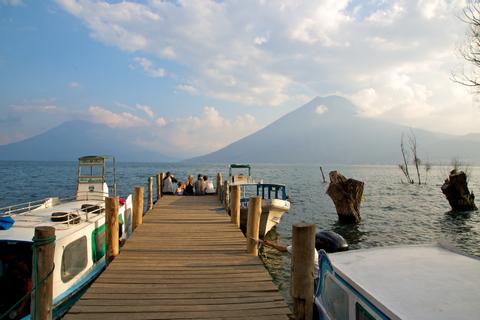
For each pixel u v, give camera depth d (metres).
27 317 7.59
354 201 24.64
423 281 5.44
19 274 7.91
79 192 14.85
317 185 60.44
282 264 15.00
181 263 8.34
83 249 9.54
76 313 5.75
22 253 8.32
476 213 28.97
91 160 15.12
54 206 12.55
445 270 5.83
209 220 13.46
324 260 6.82
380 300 4.86
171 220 13.45
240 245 9.95
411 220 25.95
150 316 5.70
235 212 12.79
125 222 14.63
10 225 8.88
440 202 36.09
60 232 8.91
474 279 5.47
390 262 6.27
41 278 5.18
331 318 6.35
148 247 9.68
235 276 7.51
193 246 9.80
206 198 20.19
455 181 30.25
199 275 7.55
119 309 5.91
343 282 5.89
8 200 34.41
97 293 6.54
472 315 4.44
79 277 9.25
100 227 10.69
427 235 21.09
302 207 32.66
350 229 22.70
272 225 19.28
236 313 5.86
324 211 30.25
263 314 5.85
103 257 10.87
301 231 5.89
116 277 7.37
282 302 6.29
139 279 7.27
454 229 22.83
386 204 34.62
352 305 5.60
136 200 12.44
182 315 5.76
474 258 6.35
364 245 18.64
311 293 5.91
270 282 7.20
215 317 5.72
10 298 7.76
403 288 5.23
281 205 18.86
